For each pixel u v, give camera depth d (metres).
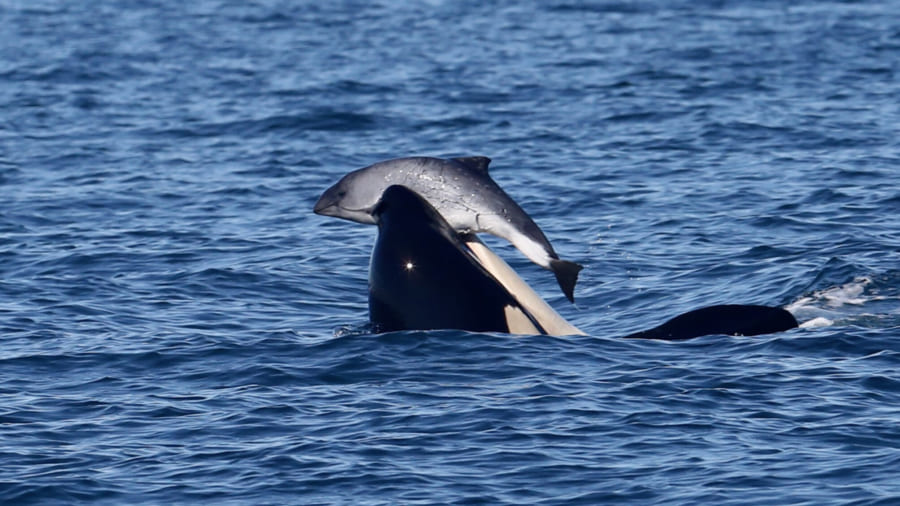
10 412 52.53
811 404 51.72
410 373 56.25
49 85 170.50
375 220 60.28
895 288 71.25
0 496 43.84
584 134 133.25
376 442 48.34
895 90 155.12
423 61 190.12
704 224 93.31
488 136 133.62
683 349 59.56
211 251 87.94
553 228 94.88
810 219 92.69
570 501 43.12
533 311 62.47
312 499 43.53
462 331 60.41
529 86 165.12
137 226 96.25
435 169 57.38
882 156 116.06
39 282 78.31
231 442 48.75
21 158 124.06
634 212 98.50
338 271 82.81
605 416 50.66
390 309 61.12
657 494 43.41
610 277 80.50
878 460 45.53
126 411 52.56
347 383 55.50
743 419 50.19
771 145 123.62
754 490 43.38
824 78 165.62
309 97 158.88
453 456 46.91
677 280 78.69
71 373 58.28
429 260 60.56
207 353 60.59
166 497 43.88
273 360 58.88
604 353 58.84
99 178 114.94
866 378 54.66
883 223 90.62
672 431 49.00
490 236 89.06
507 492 43.91
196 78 176.75
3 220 97.81
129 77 177.88
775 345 59.72
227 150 129.00
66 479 45.16
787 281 74.81
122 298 74.88
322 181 114.25
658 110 145.25
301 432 49.62
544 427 49.56
